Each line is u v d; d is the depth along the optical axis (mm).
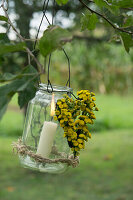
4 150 3893
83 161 3783
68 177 3232
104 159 3844
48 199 2646
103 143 4598
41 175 3234
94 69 3662
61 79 3488
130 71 4484
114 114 6668
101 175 3301
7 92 490
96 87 3770
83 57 3371
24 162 858
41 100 882
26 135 902
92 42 2959
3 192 2762
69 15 2244
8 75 532
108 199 2688
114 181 3133
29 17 2209
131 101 7930
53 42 488
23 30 2078
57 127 868
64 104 834
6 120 5352
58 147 870
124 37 844
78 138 852
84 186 2996
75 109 848
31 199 2654
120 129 5715
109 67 4094
